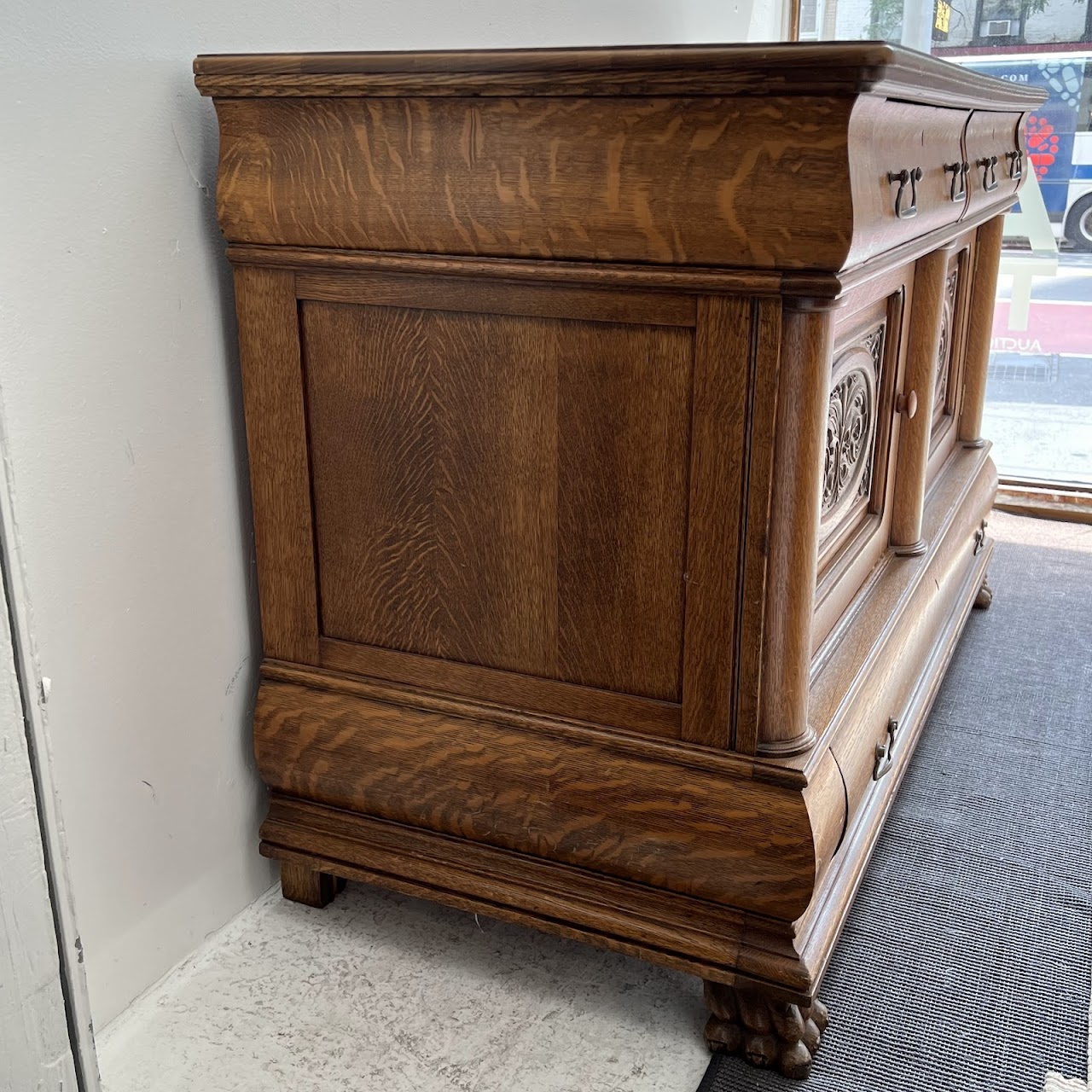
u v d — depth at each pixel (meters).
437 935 1.56
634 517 1.27
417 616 1.42
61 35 1.14
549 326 1.25
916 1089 1.30
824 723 1.36
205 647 1.47
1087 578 2.81
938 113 1.41
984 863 1.72
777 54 1.03
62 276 1.19
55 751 1.27
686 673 1.29
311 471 1.42
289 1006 1.42
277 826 1.56
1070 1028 1.40
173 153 1.30
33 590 1.21
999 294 3.16
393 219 1.25
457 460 1.34
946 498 2.21
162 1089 1.29
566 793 1.37
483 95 1.17
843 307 1.35
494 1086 1.30
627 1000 1.44
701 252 1.13
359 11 1.56
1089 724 2.12
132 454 1.31
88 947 1.35
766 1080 1.32
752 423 1.17
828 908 1.39
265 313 1.37
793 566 1.22
